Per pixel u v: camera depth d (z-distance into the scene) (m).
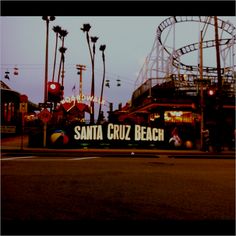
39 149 21.42
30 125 41.47
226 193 7.73
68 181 8.93
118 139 24.66
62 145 23.75
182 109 32.97
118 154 19.75
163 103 32.47
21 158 15.48
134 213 5.80
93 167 12.30
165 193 7.61
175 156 19.61
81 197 6.98
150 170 11.80
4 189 7.62
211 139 29.34
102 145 24.42
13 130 22.03
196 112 32.22
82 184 8.52
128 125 24.83
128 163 14.09
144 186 8.45
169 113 32.94
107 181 9.08
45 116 22.30
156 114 34.44
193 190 8.05
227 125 31.69
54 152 20.38
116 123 24.67
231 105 32.41
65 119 40.00
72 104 36.91
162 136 25.22
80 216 5.54
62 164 13.06
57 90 21.69
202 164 14.64
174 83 36.25
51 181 8.87
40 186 8.10
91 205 6.31
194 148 25.56
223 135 29.58
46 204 6.30
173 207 6.30
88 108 38.31
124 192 7.62
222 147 28.53
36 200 6.61
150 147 25.02
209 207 6.34
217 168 13.07
